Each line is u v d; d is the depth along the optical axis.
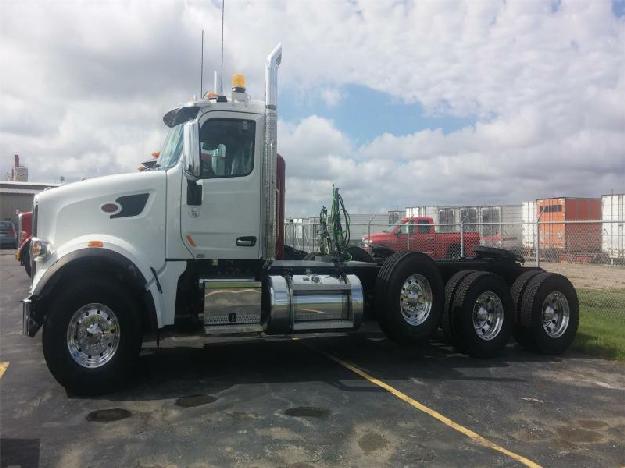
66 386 5.78
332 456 4.37
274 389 6.17
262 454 4.38
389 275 7.36
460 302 7.75
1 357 7.55
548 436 4.88
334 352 8.16
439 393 6.11
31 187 30.52
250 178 6.97
